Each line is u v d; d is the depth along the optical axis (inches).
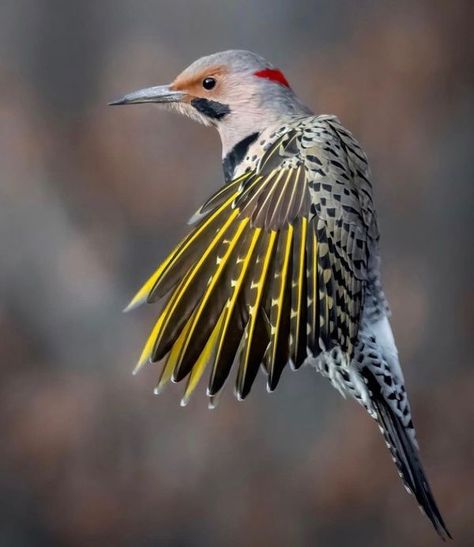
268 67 213.8
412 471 210.8
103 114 282.2
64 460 259.3
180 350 207.3
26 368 265.7
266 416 259.4
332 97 280.8
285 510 256.4
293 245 207.9
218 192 208.5
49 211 274.5
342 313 208.4
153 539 255.8
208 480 257.3
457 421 265.6
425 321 273.9
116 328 269.3
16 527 257.1
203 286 207.5
